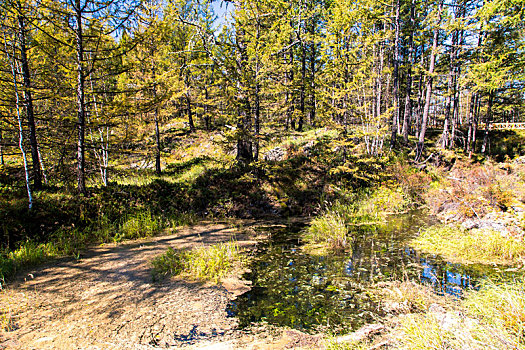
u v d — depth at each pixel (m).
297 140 17.81
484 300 3.72
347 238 7.65
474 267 5.31
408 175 14.02
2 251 5.99
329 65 13.20
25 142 9.68
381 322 3.57
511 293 3.46
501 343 2.43
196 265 5.70
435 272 5.14
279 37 13.12
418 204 12.38
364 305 4.09
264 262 6.08
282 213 11.53
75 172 10.30
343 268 5.59
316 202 12.35
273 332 3.47
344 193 12.82
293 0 20.12
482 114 30.80
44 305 4.06
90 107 11.58
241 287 4.84
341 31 13.45
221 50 12.56
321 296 4.43
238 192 12.39
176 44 17.97
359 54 14.59
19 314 3.77
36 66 10.43
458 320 3.00
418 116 25.02
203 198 11.85
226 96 12.10
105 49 8.85
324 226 8.45
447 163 17.89
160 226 9.18
